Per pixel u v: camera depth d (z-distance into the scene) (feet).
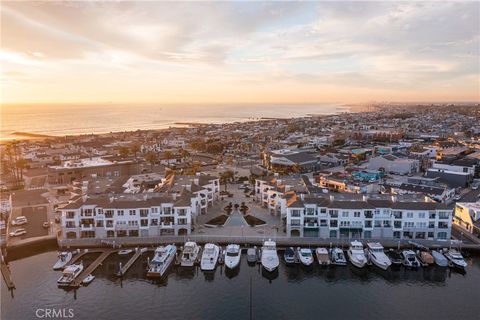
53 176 597.11
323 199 392.88
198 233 392.88
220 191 558.56
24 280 314.35
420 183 560.61
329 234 381.19
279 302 283.38
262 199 487.61
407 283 310.86
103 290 299.38
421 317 265.34
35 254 365.40
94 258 349.41
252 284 309.22
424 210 372.79
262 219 435.94
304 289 301.63
